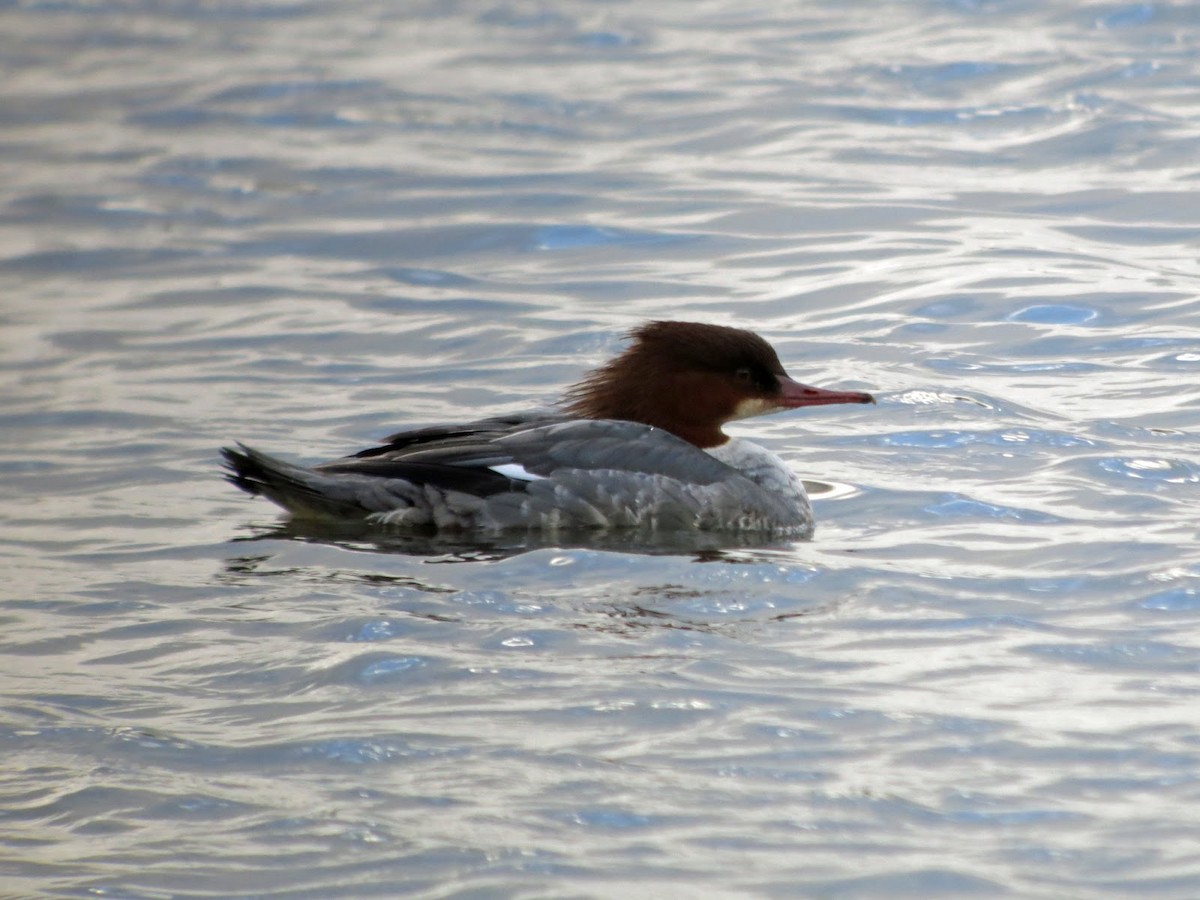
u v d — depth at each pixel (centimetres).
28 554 1252
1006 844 786
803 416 1586
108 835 814
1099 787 835
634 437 1343
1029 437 1487
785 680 973
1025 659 998
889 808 821
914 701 938
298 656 1026
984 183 2331
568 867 774
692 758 876
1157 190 2247
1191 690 945
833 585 1145
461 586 1153
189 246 2253
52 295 2084
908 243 2103
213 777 870
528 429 1345
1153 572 1139
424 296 2025
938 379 1670
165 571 1202
